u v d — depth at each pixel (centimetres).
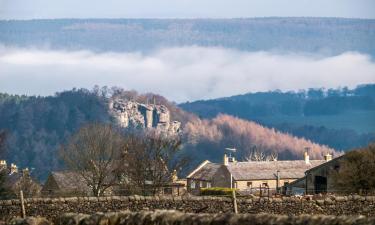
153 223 3688
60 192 12494
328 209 6588
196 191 13600
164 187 12938
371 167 10675
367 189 10094
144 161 12900
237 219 3444
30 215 6569
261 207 6675
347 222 3133
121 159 13162
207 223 3516
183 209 6719
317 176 13412
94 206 6712
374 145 11256
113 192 12606
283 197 6819
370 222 3086
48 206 6631
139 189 12038
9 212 6575
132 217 3788
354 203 6606
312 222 3228
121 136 15450
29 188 12962
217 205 6706
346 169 10888
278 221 3322
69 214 4147
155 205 6756
